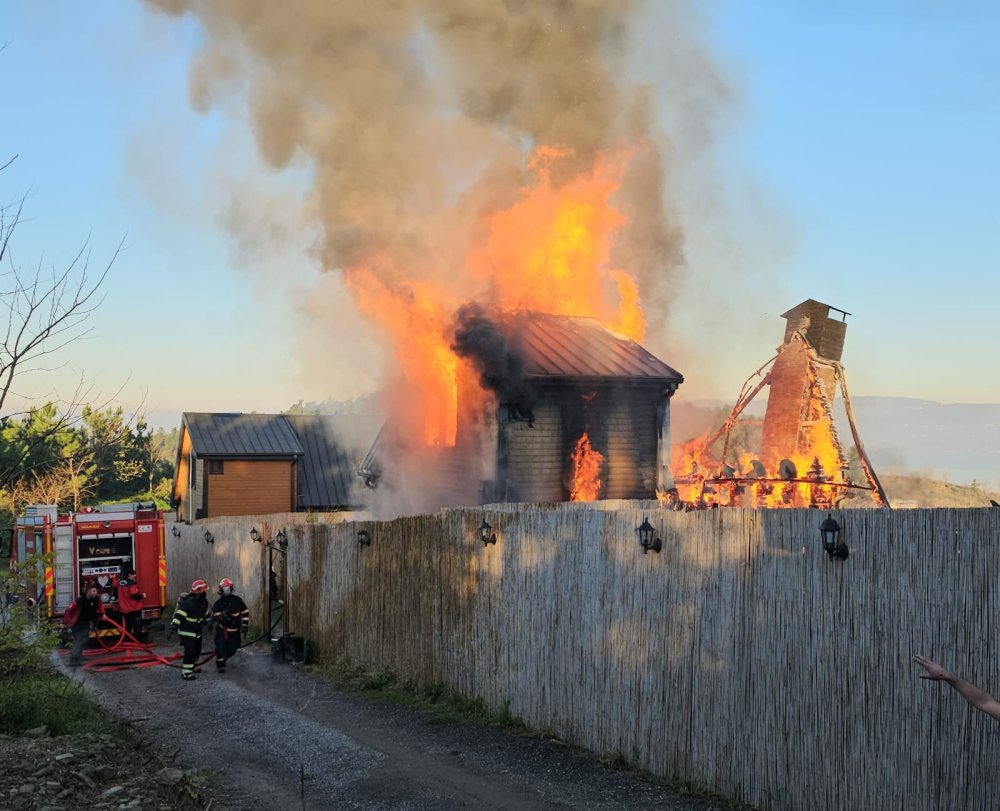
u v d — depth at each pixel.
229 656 14.63
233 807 7.34
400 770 8.31
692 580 7.66
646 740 8.06
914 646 5.95
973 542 5.68
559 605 9.27
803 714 6.64
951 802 5.70
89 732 8.92
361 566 13.68
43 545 18.28
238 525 21.50
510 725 9.86
